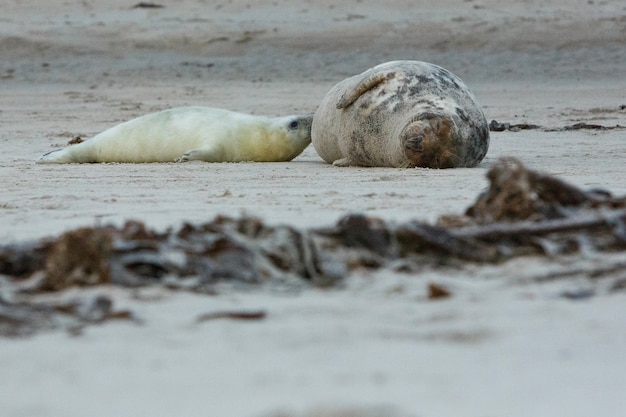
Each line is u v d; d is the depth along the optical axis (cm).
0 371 1546
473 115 4744
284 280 2147
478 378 1473
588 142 6356
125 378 1497
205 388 1442
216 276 2130
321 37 15212
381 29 15462
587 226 2375
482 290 2030
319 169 4803
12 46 14712
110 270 2103
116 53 14688
